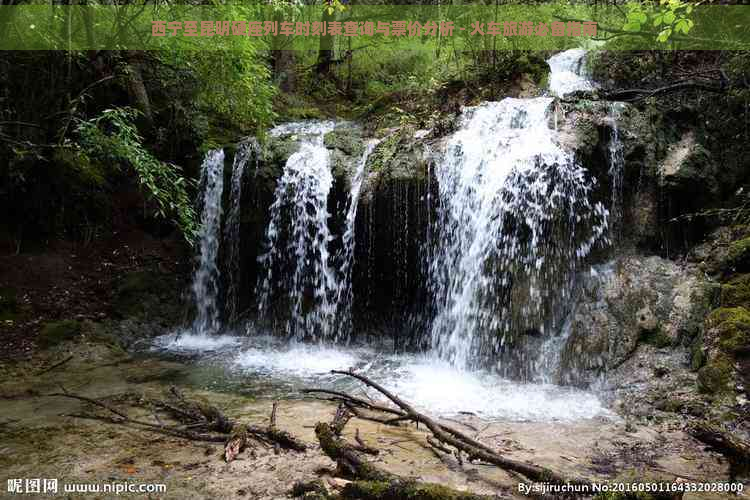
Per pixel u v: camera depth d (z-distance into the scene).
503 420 3.65
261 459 2.94
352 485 2.44
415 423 3.58
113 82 6.93
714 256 4.63
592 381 4.32
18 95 5.90
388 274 6.08
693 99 5.62
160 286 6.93
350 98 11.56
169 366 5.21
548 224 4.98
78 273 6.57
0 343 5.28
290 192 6.62
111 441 3.23
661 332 4.32
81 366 5.12
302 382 4.68
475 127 6.14
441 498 2.28
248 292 7.08
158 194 5.60
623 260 4.97
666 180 4.96
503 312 5.03
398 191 5.80
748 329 3.70
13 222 6.50
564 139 5.15
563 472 2.78
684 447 3.13
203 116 7.85
